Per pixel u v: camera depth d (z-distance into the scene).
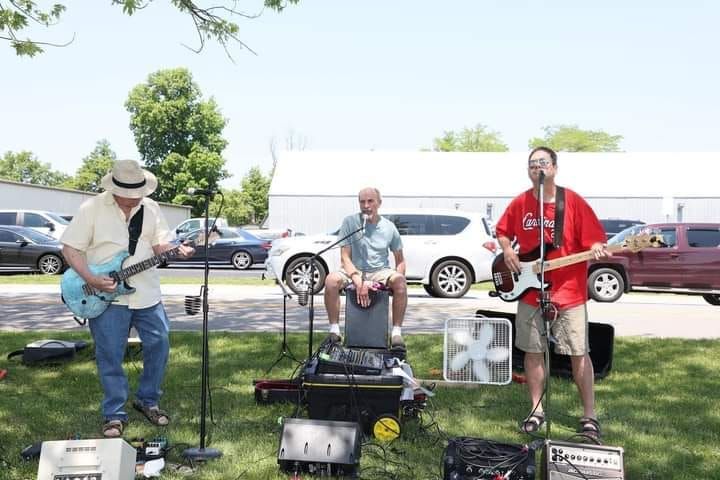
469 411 5.00
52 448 3.24
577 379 4.57
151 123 51.56
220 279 17.12
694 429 4.62
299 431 3.78
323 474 3.70
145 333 4.61
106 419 4.40
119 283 4.35
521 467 3.38
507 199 29.67
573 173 30.77
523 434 4.49
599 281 13.09
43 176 96.38
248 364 6.45
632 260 12.96
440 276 12.73
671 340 8.01
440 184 30.38
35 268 17.47
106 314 4.42
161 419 4.59
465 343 5.50
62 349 6.38
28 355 6.31
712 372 6.37
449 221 12.85
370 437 4.32
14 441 4.21
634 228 13.38
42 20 8.19
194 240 4.39
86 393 5.37
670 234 13.04
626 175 30.58
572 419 4.86
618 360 6.88
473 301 12.20
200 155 50.81
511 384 5.78
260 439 4.29
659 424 4.73
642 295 15.00
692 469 3.88
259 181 60.56
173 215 40.12
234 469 3.79
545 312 4.19
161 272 20.36
